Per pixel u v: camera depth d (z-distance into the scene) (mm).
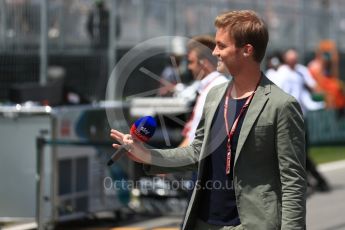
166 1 51625
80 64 46062
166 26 51688
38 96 30719
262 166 12281
